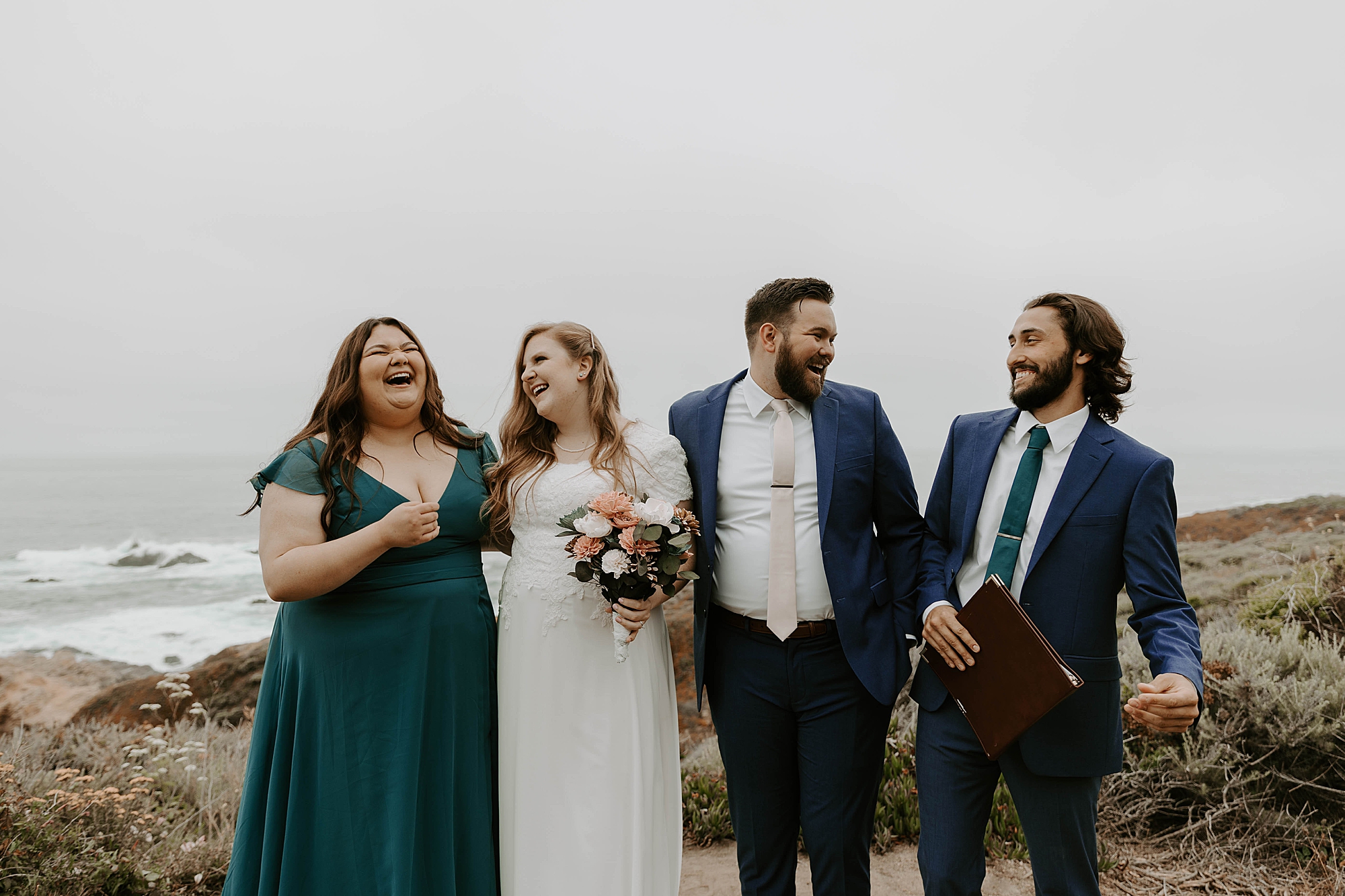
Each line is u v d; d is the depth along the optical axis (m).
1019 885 3.05
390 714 2.12
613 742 2.20
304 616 2.16
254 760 2.20
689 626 7.26
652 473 2.36
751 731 2.34
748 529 2.35
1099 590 1.98
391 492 2.26
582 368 2.45
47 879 2.71
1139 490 1.95
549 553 2.29
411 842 2.04
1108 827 3.47
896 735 4.12
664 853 2.30
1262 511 8.64
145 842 3.20
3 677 9.27
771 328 2.34
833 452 2.35
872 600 2.31
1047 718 1.96
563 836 2.15
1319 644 4.01
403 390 2.30
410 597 2.17
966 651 1.98
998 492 2.16
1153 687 1.66
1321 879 3.02
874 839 3.41
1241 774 3.46
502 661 2.31
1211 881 3.05
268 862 2.08
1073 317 2.03
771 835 2.37
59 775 3.32
